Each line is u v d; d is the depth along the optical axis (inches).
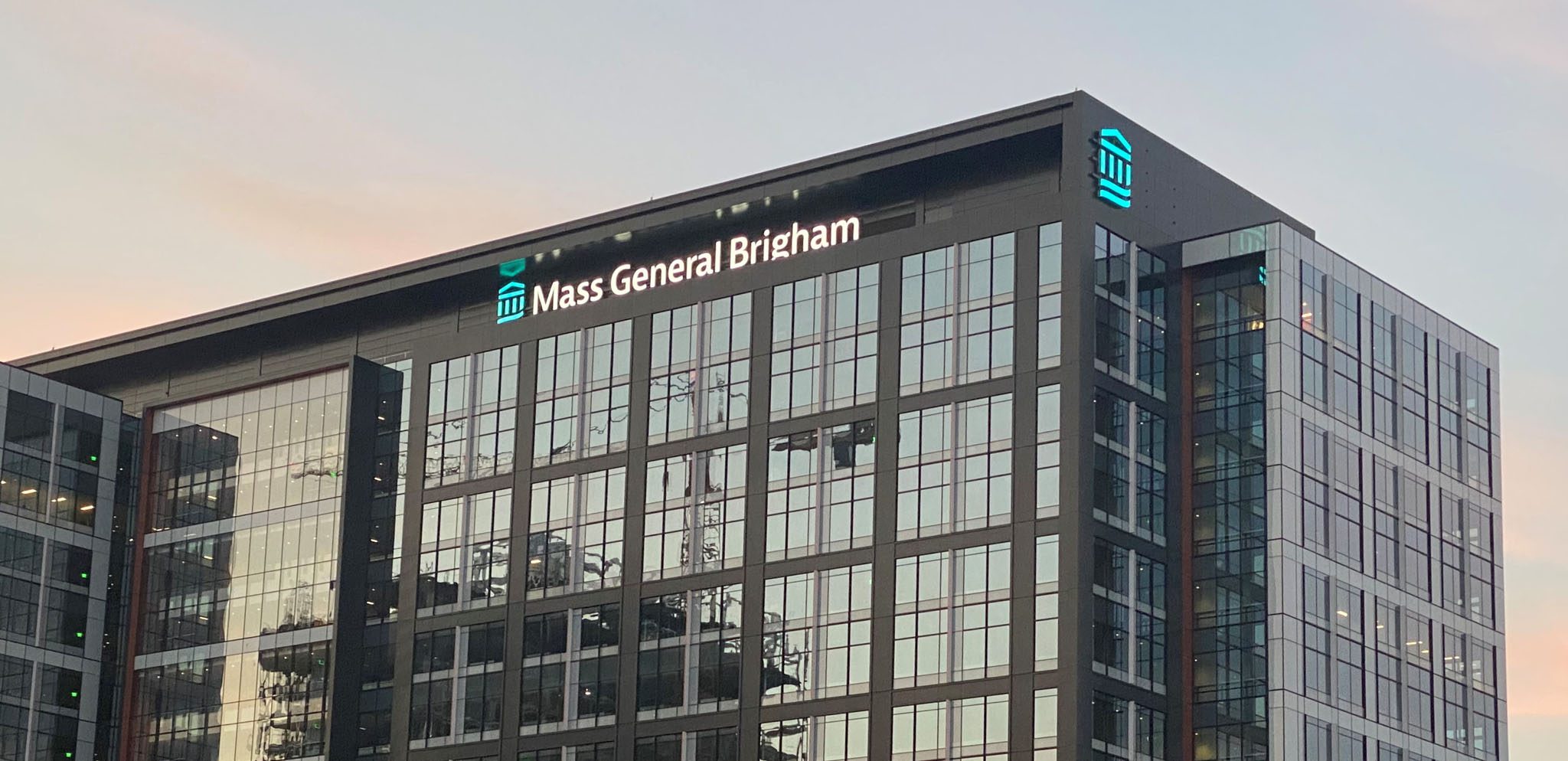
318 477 7081.7
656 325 6476.4
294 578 7037.4
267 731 6934.1
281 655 6978.4
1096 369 5703.7
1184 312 6033.5
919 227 6018.7
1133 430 5782.5
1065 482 5600.4
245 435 7332.7
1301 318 5969.5
